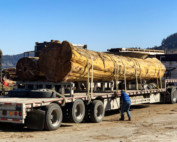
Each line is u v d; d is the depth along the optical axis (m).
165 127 9.26
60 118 8.84
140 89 15.95
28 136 7.50
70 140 7.06
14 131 8.34
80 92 12.41
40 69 10.98
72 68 10.15
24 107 7.72
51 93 9.29
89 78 11.55
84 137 7.47
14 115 7.86
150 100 16.42
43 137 7.39
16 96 9.60
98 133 8.10
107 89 14.18
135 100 14.57
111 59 12.95
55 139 7.15
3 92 13.08
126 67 13.91
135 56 17.12
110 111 14.66
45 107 8.42
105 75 12.45
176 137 7.51
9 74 17.56
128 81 15.88
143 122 10.54
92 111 10.39
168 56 20.70
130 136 7.64
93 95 10.77
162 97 18.20
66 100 9.23
